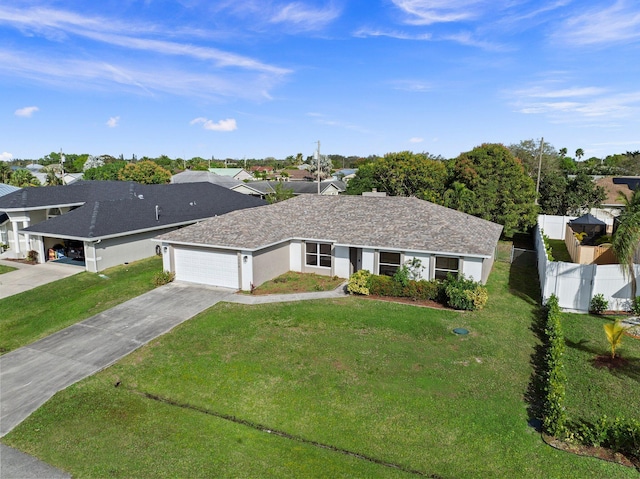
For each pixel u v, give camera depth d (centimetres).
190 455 914
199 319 1673
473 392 1125
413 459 893
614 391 1116
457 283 1786
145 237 2803
